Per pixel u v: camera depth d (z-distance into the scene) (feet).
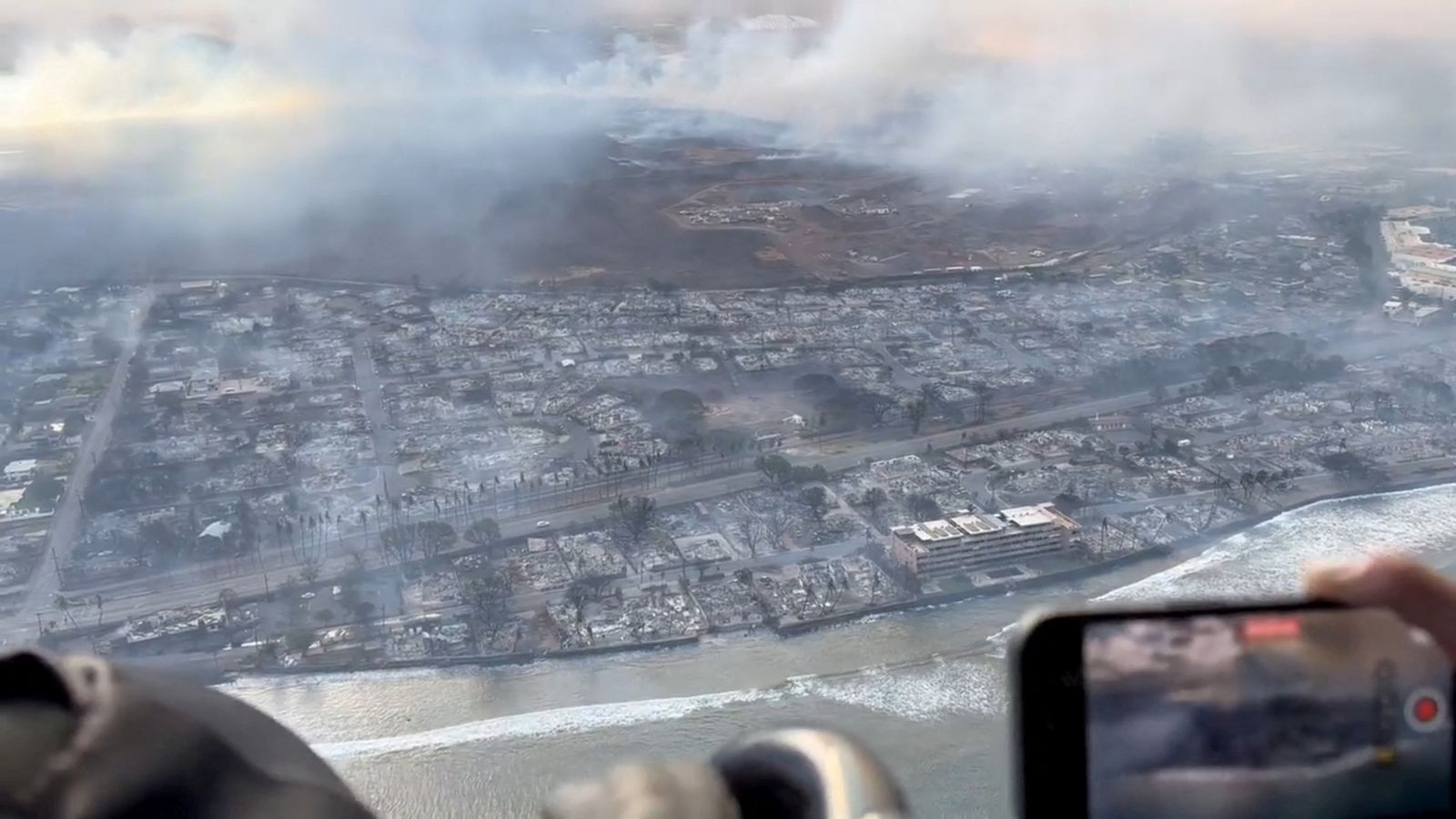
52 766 1.80
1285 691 2.66
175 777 1.87
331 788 2.09
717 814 2.36
